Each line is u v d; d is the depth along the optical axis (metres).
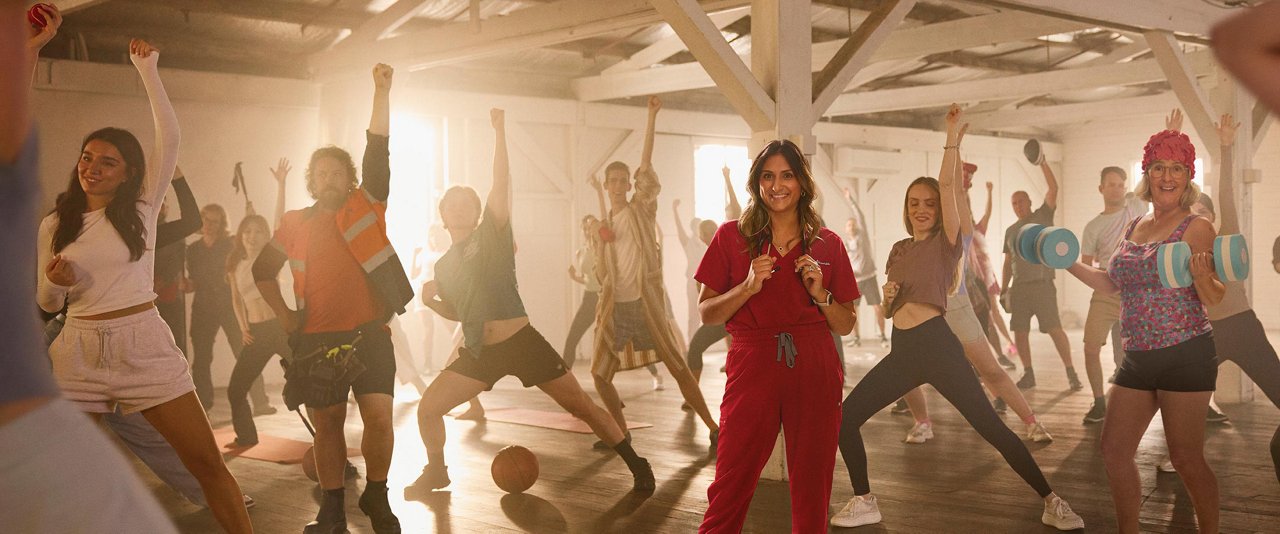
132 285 3.17
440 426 4.97
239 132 10.05
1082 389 8.61
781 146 3.01
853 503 4.38
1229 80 8.11
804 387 2.97
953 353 4.22
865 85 14.33
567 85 12.49
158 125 3.28
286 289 9.94
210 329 7.93
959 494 4.89
